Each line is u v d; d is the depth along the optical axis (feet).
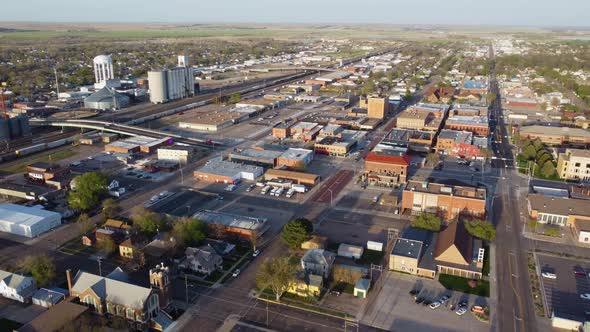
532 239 557.74
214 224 552.82
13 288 433.48
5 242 544.21
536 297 442.09
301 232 520.42
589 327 381.60
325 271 470.39
